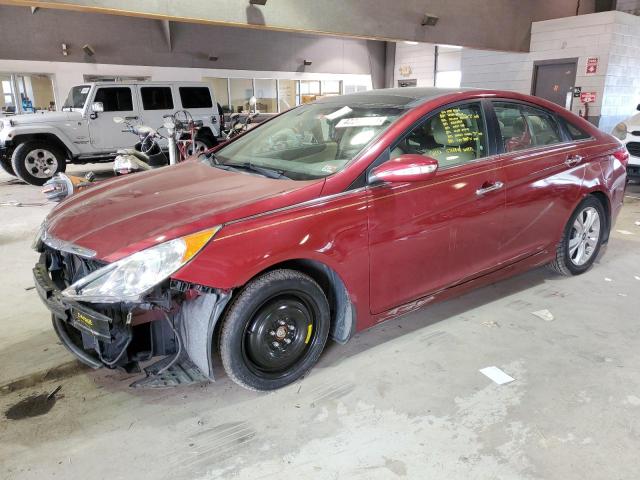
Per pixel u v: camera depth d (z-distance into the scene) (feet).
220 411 7.72
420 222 8.82
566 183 11.39
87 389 8.34
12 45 43.32
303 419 7.51
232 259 7.00
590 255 13.03
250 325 7.58
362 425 7.36
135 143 31.99
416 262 9.00
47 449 6.91
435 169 7.95
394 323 10.57
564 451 6.81
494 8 38.04
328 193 7.89
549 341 9.78
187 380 7.65
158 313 7.58
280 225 7.39
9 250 16.03
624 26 37.27
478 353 9.34
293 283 7.74
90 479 6.38
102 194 8.93
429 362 9.04
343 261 8.02
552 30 39.70
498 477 6.36
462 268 9.81
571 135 11.91
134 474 6.46
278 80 59.88
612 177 12.70
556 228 11.59
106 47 47.65
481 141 9.95
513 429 7.25
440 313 11.03
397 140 8.68
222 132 35.70
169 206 7.70
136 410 7.76
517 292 12.12
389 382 8.43
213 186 8.49
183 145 23.24
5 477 6.40
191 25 51.75
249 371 7.76
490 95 10.32
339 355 9.28
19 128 28.40
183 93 33.65
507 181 10.10
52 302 7.55
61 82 46.14
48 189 12.60
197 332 7.38
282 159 9.46
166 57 51.21
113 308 6.97
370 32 31.22
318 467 6.56
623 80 38.73
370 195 8.21
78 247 7.21
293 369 8.27
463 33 36.58
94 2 21.06
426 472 6.46
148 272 6.66
